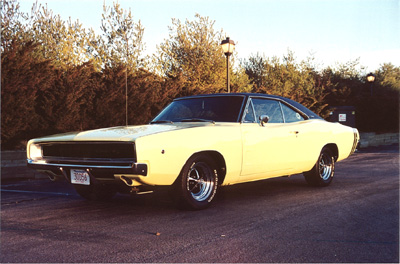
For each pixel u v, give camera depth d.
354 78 21.34
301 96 17.09
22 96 8.62
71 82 9.30
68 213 4.66
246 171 5.23
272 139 5.54
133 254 3.16
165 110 5.82
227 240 3.50
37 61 9.40
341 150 6.86
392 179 7.24
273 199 5.41
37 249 3.31
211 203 5.11
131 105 10.57
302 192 5.96
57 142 4.68
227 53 11.77
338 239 3.51
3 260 3.06
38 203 5.30
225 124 5.13
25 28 10.75
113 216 4.47
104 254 3.17
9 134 8.63
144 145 4.11
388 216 4.35
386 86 20.58
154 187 4.43
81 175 4.50
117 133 4.40
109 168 4.19
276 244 3.38
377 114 19.28
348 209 4.71
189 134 4.55
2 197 5.81
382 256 3.07
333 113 15.91
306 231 3.77
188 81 14.78
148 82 11.27
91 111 10.10
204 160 4.77
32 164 4.87
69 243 3.46
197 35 15.52
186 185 4.57
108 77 10.40
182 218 4.34
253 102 5.57
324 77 20.91
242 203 5.14
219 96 5.65
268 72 20.06
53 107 9.36
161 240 3.52
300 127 6.07
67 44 12.15
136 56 12.38
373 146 16.42
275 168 5.66
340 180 7.18
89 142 4.39
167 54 15.44
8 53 8.45
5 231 3.87
